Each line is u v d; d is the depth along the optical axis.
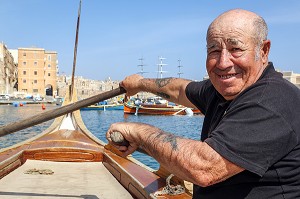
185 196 3.37
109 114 50.81
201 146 1.69
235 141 1.60
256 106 1.63
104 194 4.32
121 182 4.80
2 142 19.59
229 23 1.75
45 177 5.07
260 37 1.77
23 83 93.31
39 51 94.25
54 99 86.88
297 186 1.67
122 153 2.24
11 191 4.34
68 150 6.11
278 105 1.62
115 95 3.39
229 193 1.76
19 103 71.12
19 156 5.75
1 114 47.47
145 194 3.63
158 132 1.94
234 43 1.73
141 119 41.38
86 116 46.91
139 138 2.02
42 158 6.08
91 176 5.20
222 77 1.80
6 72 91.62
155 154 1.87
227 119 1.70
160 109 46.28
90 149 6.16
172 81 2.82
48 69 97.44
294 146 1.61
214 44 1.80
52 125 8.34
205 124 2.12
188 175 1.72
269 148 1.57
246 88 1.74
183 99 2.71
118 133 2.15
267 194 1.67
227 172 1.63
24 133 23.94
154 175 4.30
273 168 1.63
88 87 128.12
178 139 1.81
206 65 1.89
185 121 38.50
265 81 1.70
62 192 4.36
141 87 3.16
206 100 2.33
